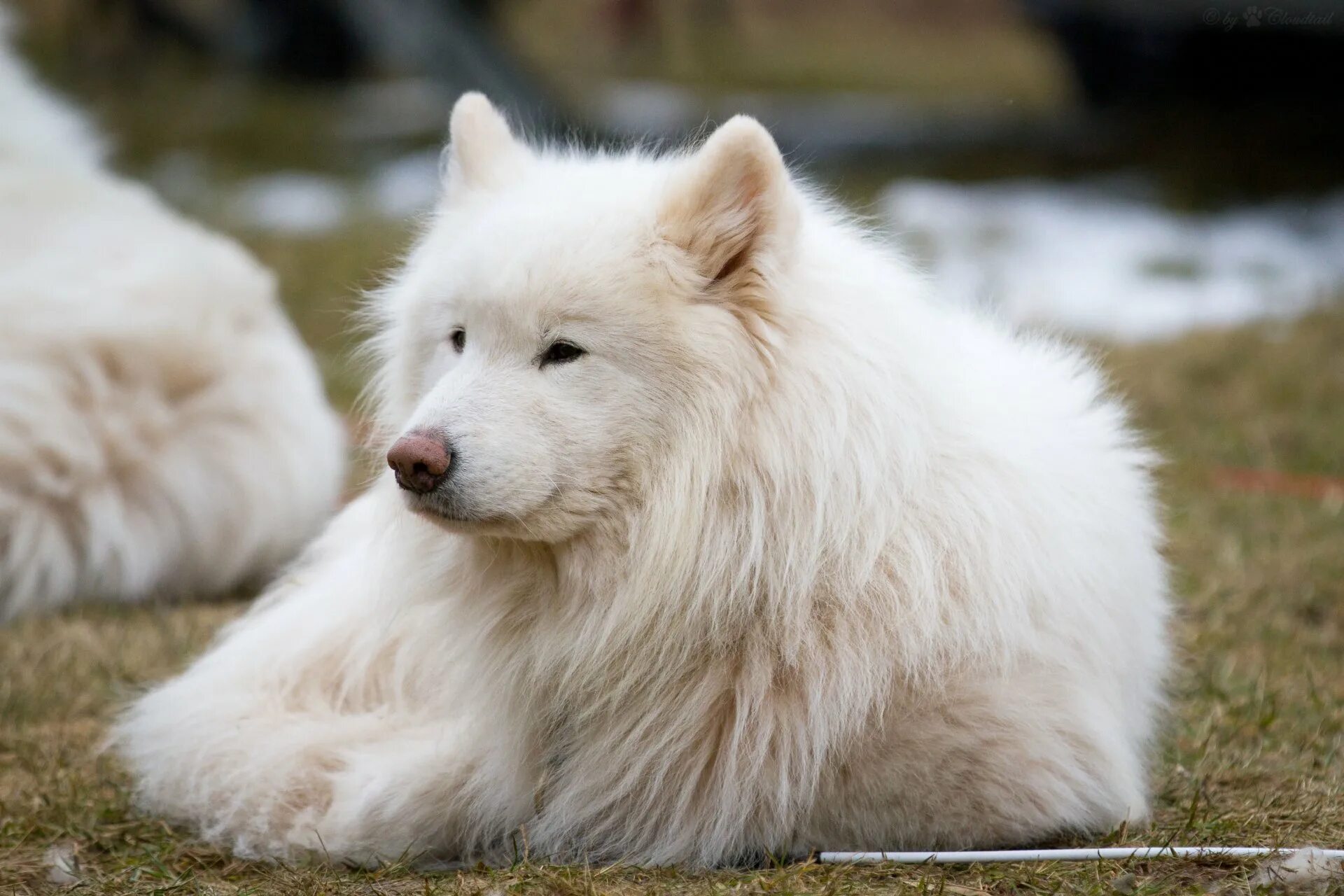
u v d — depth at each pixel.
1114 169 30.50
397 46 33.31
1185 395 16.94
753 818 6.24
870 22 61.41
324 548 8.23
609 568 6.30
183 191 28.81
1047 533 6.44
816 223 6.89
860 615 6.12
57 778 7.53
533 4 54.12
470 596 6.72
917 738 6.02
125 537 11.15
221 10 40.38
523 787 6.71
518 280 6.19
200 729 7.14
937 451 6.37
